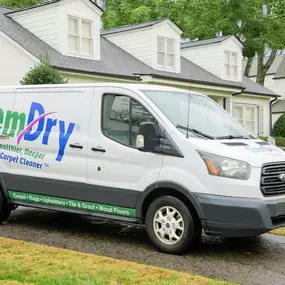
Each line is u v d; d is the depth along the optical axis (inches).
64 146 273.4
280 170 234.2
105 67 742.5
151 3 1228.5
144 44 869.8
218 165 226.5
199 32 1205.7
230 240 273.0
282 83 1865.2
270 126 1120.8
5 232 283.9
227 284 186.4
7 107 303.3
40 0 1111.6
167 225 239.8
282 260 233.1
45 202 285.1
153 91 262.7
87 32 753.0
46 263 205.8
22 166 292.4
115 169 254.7
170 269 213.3
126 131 254.7
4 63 691.4
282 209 228.8
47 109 285.0
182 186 232.1
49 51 698.2
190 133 242.8
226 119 279.1
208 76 969.5
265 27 1213.1
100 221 320.2
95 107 266.2
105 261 211.9
